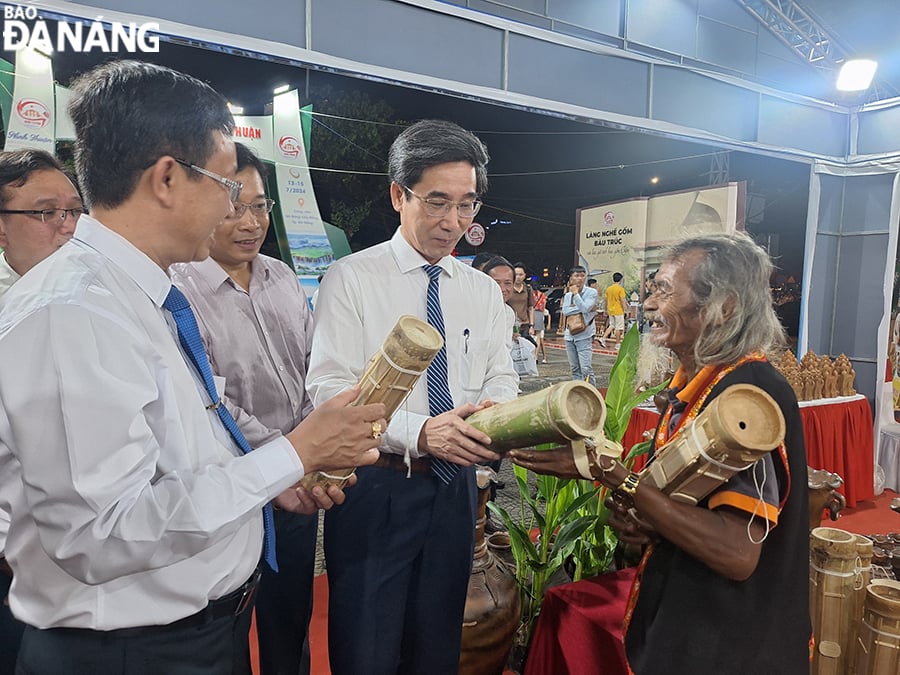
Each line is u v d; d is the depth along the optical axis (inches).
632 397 76.1
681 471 37.5
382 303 57.5
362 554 55.9
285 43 100.2
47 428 26.6
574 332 196.4
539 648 59.9
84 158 31.9
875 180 179.0
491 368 64.6
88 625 31.4
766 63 182.4
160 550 28.3
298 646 70.1
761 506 37.4
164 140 31.0
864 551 53.9
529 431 41.2
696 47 167.3
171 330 35.5
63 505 26.8
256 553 38.6
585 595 58.1
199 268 65.3
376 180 165.5
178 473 30.7
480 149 55.6
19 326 27.3
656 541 44.3
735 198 177.8
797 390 147.0
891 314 174.7
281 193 131.6
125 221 32.2
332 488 45.7
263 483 31.6
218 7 94.2
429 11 114.6
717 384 40.5
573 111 133.1
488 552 73.0
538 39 128.2
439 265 59.6
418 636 58.2
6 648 51.4
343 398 36.6
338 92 159.5
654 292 44.3
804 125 175.0
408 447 50.2
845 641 54.0
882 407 173.6
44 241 58.6
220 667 35.9
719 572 38.3
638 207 197.2
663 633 41.4
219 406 37.7
